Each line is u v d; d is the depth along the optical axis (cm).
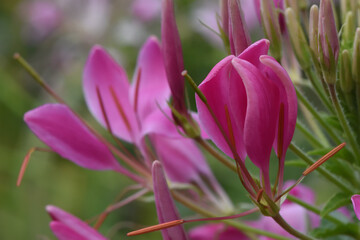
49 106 25
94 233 24
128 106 26
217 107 21
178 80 23
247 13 48
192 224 49
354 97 23
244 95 21
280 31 24
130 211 54
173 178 27
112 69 26
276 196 21
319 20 22
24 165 24
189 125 23
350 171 24
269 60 20
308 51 24
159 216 22
